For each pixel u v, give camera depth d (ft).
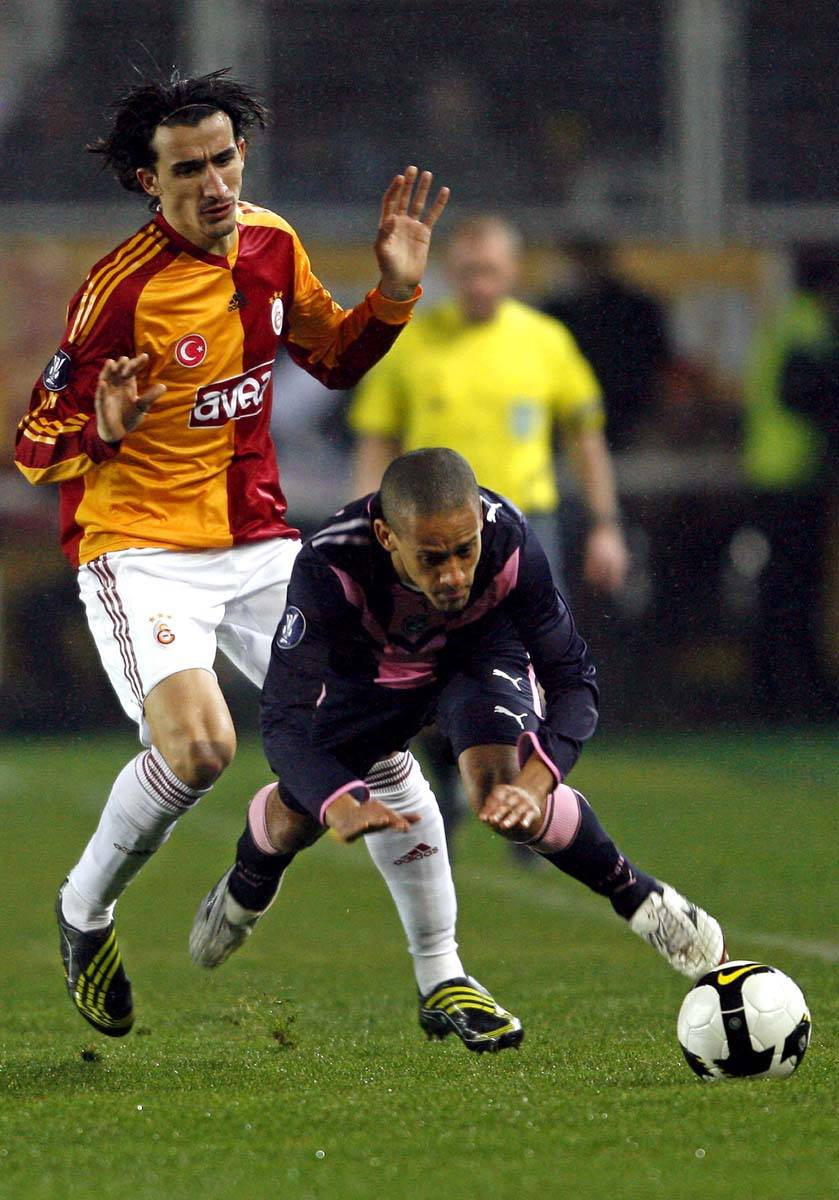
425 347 99.91
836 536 166.20
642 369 165.78
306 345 58.80
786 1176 36.09
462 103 188.85
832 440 164.86
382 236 57.00
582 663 48.83
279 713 47.57
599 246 166.30
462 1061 50.24
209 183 53.01
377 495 47.50
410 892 53.67
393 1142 39.63
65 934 54.60
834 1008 58.13
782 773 138.51
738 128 186.50
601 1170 36.83
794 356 163.84
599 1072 47.62
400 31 188.55
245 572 57.41
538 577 48.34
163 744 52.47
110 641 55.67
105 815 53.47
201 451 56.34
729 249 172.24
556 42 188.75
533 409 99.91
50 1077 48.88
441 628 48.80
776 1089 44.37
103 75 186.60
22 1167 38.40
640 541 166.09
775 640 167.73
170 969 72.02
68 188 183.42
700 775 138.41
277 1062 50.72
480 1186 35.81
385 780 53.06
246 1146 39.68
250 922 54.24
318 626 47.80
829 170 186.29
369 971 71.10
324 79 188.03
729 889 88.89
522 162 188.75
